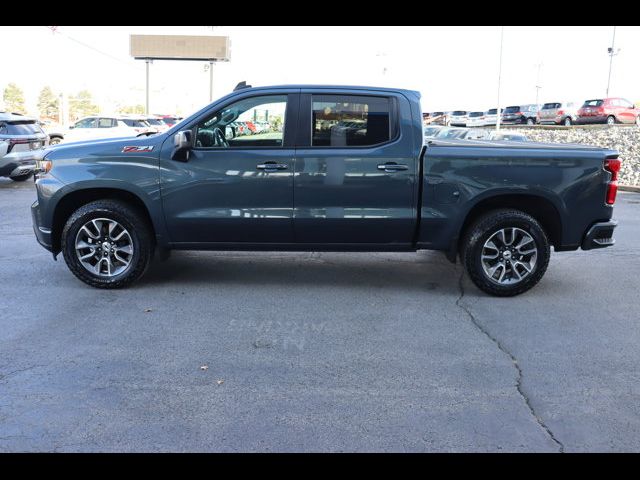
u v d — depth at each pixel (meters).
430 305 5.82
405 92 5.95
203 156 5.89
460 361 4.48
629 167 23.58
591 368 4.39
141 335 4.91
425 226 5.96
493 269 6.05
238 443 3.32
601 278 6.98
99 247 6.08
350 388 4.01
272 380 4.11
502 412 3.71
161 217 5.98
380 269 7.22
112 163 5.93
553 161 5.88
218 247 6.11
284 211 5.93
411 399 3.86
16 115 15.43
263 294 6.10
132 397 3.84
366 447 3.30
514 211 5.99
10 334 4.89
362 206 5.92
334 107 5.89
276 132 5.93
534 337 5.00
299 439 3.37
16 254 7.68
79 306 5.61
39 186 6.05
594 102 36.12
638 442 3.40
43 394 3.86
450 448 3.30
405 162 5.86
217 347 4.68
